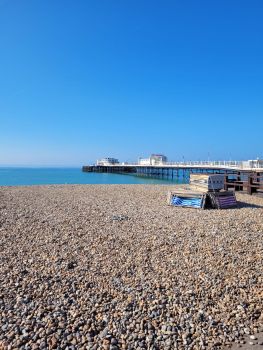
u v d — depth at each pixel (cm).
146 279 594
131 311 486
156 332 439
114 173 8312
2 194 2130
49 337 421
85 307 493
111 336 427
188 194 1459
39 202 1670
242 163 3994
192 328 450
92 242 822
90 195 2097
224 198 1434
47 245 799
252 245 774
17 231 941
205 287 560
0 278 593
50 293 535
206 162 4969
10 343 408
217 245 776
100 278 597
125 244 800
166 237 859
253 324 462
